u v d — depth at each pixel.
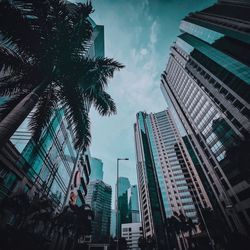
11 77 9.97
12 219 19.84
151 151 130.75
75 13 10.66
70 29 10.31
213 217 45.91
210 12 80.25
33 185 26.38
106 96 11.77
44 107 9.76
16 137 23.66
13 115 6.76
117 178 25.72
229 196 46.81
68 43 10.05
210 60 57.50
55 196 37.81
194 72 68.12
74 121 10.27
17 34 8.64
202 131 62.88
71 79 10.63
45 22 9.54
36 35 9.24
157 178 112.19
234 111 44.72
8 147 19.95
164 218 92.31
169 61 100.38
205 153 60.09
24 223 21.08
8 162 20.09
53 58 10.04
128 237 148.88
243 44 48.66
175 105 93.81
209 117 58.53
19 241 15.78
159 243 84.56
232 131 46.59
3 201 18.67
